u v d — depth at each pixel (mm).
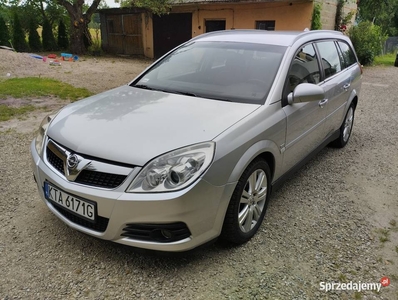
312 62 3924
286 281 2543
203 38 4156
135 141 2434
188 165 2322
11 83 9250
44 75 11211
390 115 7469
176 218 2305
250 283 2508
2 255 2701
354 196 3838
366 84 11531
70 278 2502
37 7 20938
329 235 3107
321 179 4230
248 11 15555
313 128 3861
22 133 5531
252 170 2789
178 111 2855
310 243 2982
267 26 15414
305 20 14195
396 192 3963
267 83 3221
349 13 17297
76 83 10203
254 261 2730
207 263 2689
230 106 2969
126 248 2461
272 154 3047
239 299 2369
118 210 2307
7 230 3004
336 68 4629
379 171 4516
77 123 2760
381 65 17188
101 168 2365
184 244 2398
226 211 2617
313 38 4102
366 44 16547
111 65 15008
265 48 3623
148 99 3176
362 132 6227
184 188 2287
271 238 3025
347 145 5492
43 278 2492
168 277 2537
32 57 13969
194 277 2543
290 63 3426
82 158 2432
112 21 19953
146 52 18969
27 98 7875
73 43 18906
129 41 19547
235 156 2547
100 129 2613
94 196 2342
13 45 18891
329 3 15828
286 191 3896
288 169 3525
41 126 3090
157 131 2529
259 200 3027
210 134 2504
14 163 4340
